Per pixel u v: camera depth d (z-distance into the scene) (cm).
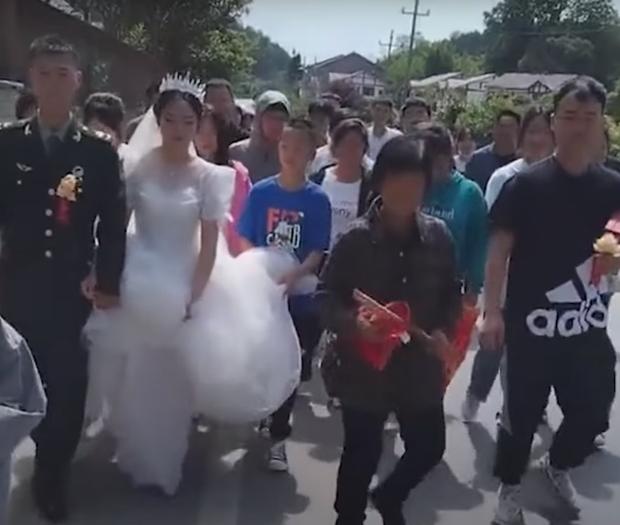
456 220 527
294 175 527
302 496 476
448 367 387
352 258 374
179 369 453
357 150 601
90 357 446
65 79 413
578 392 437
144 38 3183
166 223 448
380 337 362
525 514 471
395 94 7325
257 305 459
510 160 721
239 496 471
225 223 486
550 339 427
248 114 905
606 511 481
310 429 573
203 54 3466
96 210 428
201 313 449
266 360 455
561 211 417
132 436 458
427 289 374
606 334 440
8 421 265
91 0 3003
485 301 434
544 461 520
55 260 421
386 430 571
